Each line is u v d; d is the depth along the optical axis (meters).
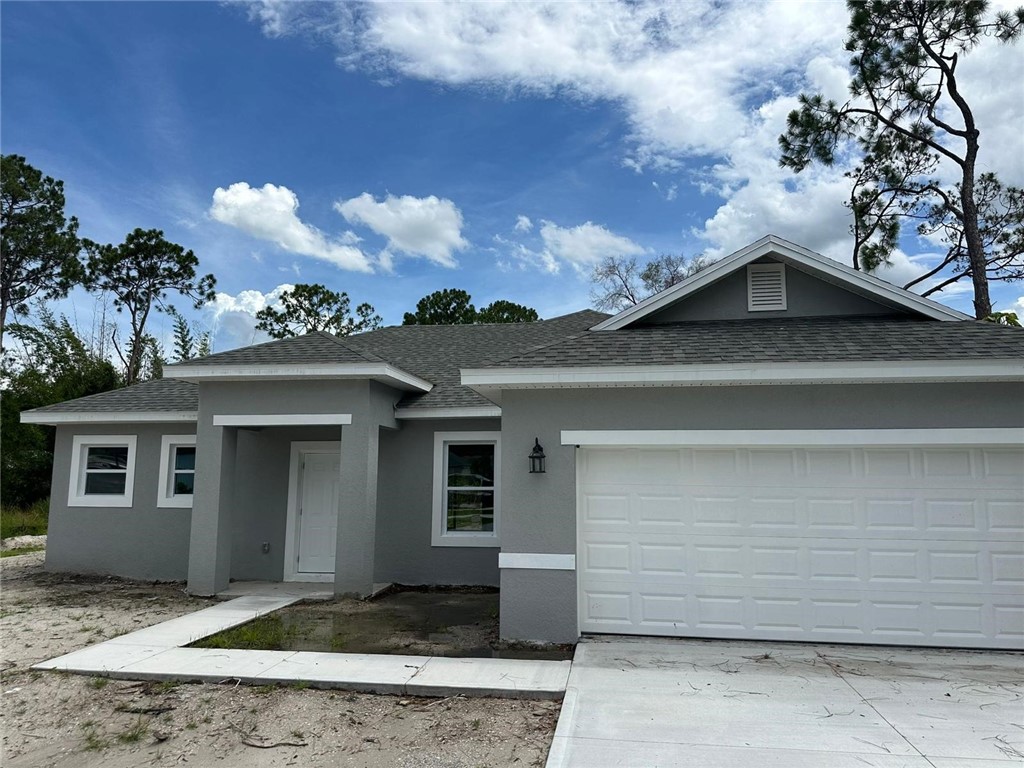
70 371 27.83
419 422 12.35
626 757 4.76
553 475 8.04
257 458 12.72
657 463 8.13
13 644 7.89
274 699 6.10
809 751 4.84
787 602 7.73
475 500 12.23
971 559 7.51
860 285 9.05
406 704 5.98
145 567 12.57
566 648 7.63
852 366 7.41
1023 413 7.37
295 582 12.22
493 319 37.97
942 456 7.67
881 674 6.56
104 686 6.46
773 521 7.86
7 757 5.12
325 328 44.44
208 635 8.20
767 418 7.78
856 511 7.74
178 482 12.89
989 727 5.24
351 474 10.66
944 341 7.86
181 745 5.26
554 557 7.89
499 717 5.65
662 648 7.46
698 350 8.11
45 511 23.88
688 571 7.93
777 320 9.48
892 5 19.52
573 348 8.59
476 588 11.72
